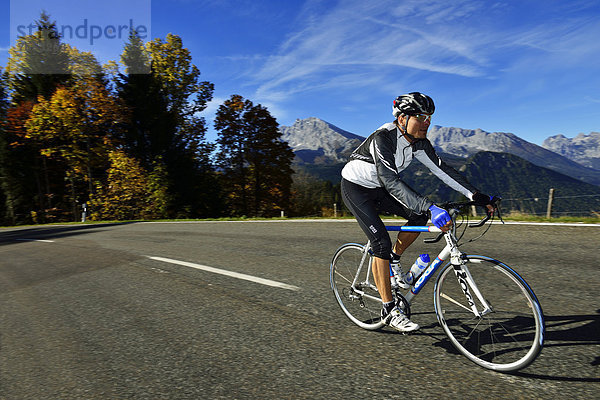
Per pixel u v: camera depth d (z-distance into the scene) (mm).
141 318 3328
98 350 2699
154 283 4574
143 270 5402
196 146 30953
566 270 3926
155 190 25969
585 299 3012
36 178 30688
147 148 27469
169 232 10797
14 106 30031
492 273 2102
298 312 3193
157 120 27141
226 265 5324
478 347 2150
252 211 30688
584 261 4254
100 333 3041
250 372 2207
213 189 29406
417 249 5371
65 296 4324
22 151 29734
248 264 5293
